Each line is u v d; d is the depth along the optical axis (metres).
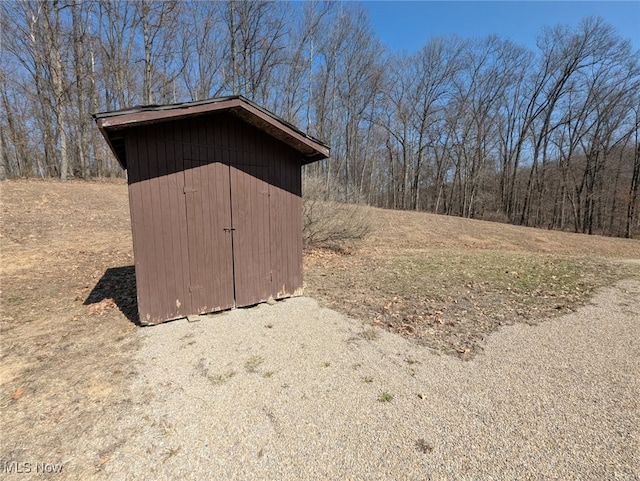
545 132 23.16
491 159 27.56
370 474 1.87
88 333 3.86
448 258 8.82
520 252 10.91
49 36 15.45
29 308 4.72
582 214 22.80
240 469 1.91
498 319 4.34
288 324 4.13
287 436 2.18
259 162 4.76
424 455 2.00
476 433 2.19
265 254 4.91
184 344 3.56
